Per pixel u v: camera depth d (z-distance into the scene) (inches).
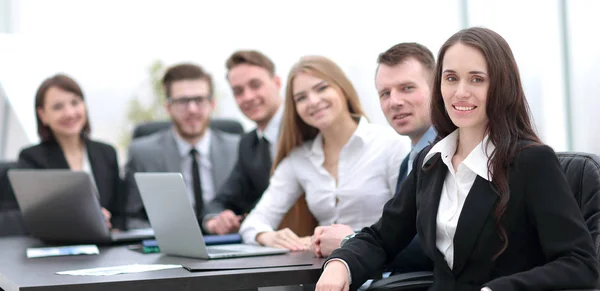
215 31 243.9
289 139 115.9
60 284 72.8
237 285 78.6
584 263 66.9
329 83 108.9
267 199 117.0
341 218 109.0
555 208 68.8
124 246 117.4
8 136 222.7
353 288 79.9
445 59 74.5
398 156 106.4
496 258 72.1
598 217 77.2
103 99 239.6
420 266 89.8
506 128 72.2
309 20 229.5
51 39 231.9
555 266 67.1
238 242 114.0
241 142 148.4
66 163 154.3
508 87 72.3
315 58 110.5
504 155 71.2
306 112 109.2
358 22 215.5
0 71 222.7
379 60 100.7
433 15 197.5
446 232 75.4
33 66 227.5
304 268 81.7
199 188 168.7
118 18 239.8
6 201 163.0
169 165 168.1
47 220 121.3
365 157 108.0
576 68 152.6
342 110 109.3
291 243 102.7
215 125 187.2
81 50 235.9
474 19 185.6
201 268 80.9
